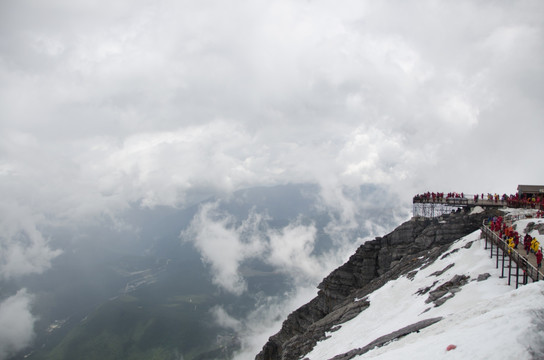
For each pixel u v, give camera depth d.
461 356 22.72
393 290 63.66
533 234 55.69
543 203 74.62
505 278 44.94
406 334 38.84
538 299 28.06
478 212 80.94
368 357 37.06
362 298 71.62
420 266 67.81
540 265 41.91
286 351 69.69
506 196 88.25
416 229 87.00
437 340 27.58
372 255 90.94
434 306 45.56
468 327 27.66
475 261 53.25
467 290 45.19
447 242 78.50
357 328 56.28
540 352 20.72
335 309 81.00
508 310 27.53
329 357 51.47
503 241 49.03
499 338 22.67
